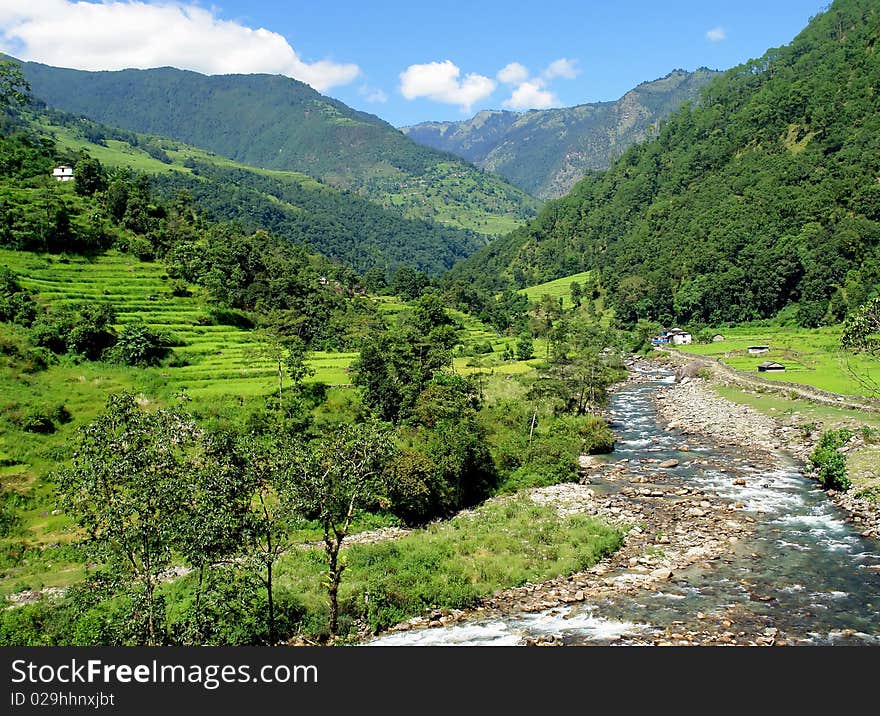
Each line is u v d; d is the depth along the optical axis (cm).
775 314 18050
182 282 11462
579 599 3884
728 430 8425
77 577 4134
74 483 2734
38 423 6103
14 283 9231
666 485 6191
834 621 3516
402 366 8231
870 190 18925
